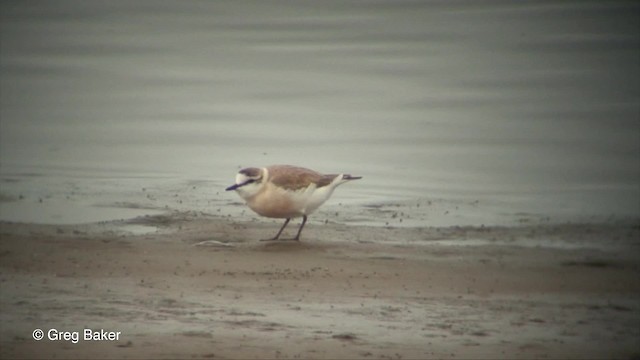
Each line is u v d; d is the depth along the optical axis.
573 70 28.30
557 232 16.06
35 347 10.49
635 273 13.94
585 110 24.55
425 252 14.84
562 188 18.94
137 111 24.75
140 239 15.17
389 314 11.94
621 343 11.16
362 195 18.38
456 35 32.59
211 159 20.77
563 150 21.53
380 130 23.06
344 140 22.22
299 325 11.39
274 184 14.95
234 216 16.75
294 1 38.00
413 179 19.52
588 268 14.14
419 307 12.25
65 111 24.64
